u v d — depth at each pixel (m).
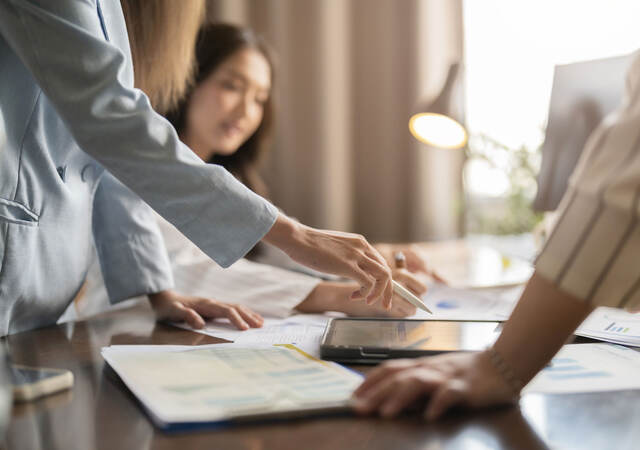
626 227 0.42
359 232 2.57
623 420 0.43
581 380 0.52
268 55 1.66
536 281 0.46
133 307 1.02
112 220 0.91
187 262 1.04
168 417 0.42
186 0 0.88
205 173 0.65
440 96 1.64
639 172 0.41
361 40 2.51
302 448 0.39
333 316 0.94
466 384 0.45
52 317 0.84
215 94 1.53
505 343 0.47
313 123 2.48
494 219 2.43
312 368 0.55
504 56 2.35
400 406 0.44
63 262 0.79
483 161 2.40
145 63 0.89
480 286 1.12
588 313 0.46
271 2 2.47
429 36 2.41
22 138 0.70
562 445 0.39
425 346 0.60
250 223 0.66
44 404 0.49
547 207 1.29
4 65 0.68
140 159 0.64
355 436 0.41
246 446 0.40
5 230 0.70
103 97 0.63
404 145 2.51
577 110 1.23
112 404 0.48
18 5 0.61
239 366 0.56
